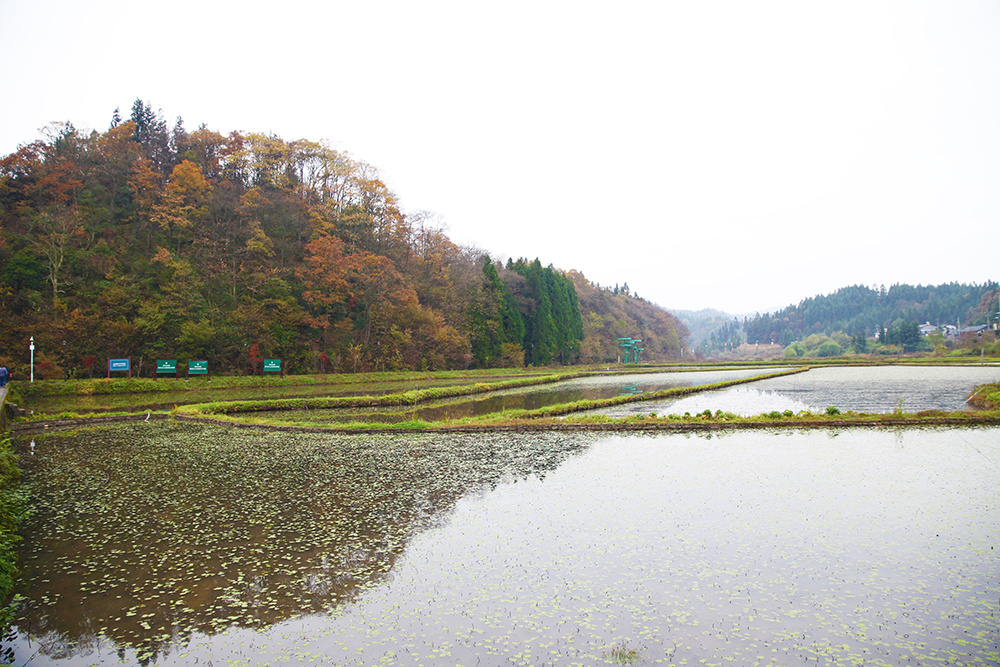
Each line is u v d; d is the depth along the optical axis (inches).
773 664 278.5
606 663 280.5
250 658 291.7
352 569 401.4
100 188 2085.4
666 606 339.6
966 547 423.2
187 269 1991.9
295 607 347.6
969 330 6117.1
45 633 320.8
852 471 665.0
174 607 350.0
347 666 282.4
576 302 4323.3
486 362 3134.8
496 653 291.7
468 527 484.1
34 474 701.3
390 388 1915.6
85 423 1149.7
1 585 356.5
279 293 2162.9
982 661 279.0
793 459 735.7
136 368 1812.3
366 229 2667.3
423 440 931.3
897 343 6299.2
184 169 2206.0
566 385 2322.8
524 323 3683.6
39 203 1951.3
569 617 328.2
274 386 1920.5
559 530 472.4
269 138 2736.2
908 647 292.5
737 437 917.2
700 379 2630.4
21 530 491.2
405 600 353.1
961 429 960.3
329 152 2691.9
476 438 945.5
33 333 1627.7
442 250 3203.7
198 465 746.2
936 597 346.6
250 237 2253.9
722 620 322.3
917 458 732.7
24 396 1476.4
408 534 470.0
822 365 3826.3
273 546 448.1
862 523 478.6
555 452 810.2
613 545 436.8
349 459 778.8
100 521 514.0
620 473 671.1
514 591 362.0
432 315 2699.3
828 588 360.2
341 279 2274.9
